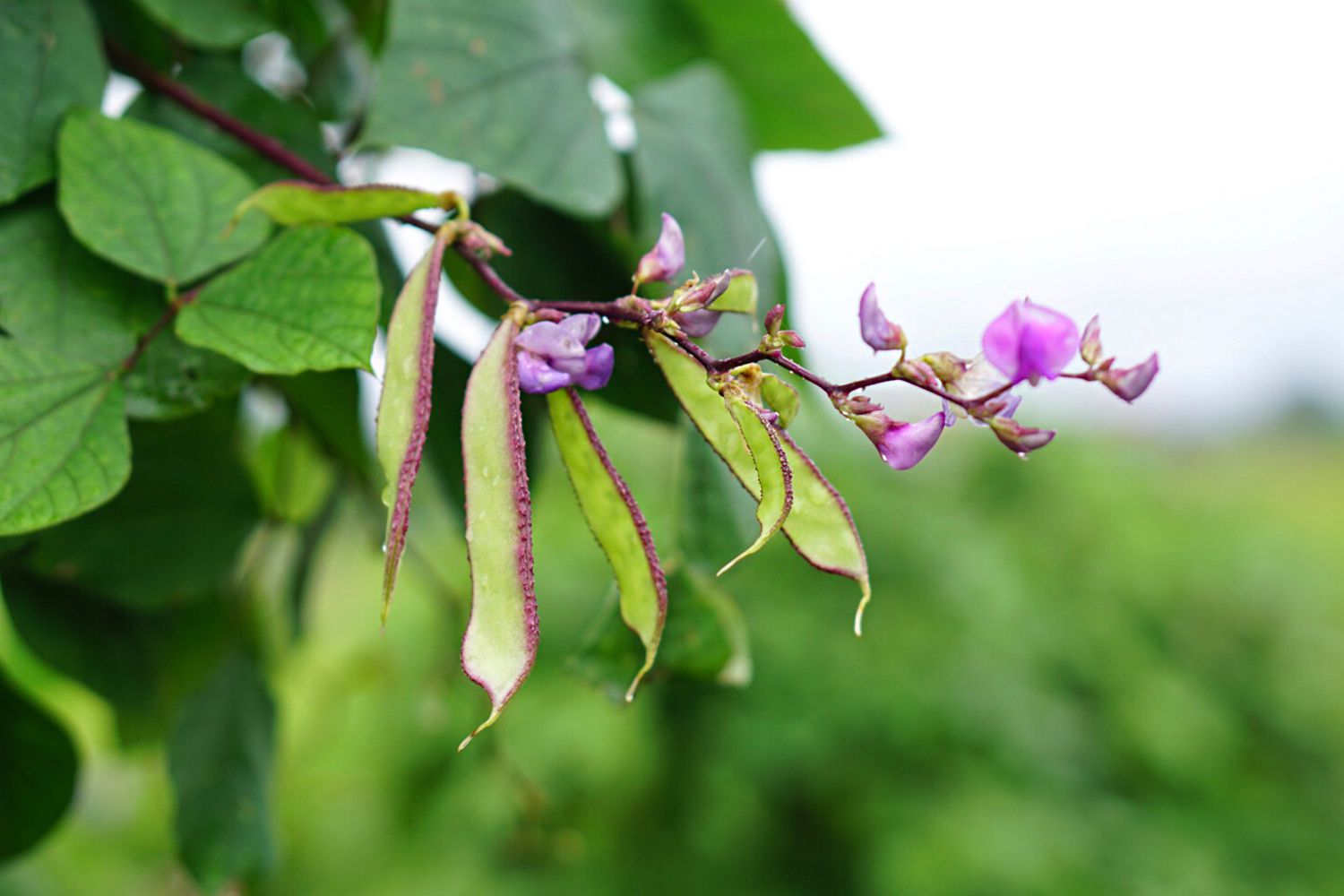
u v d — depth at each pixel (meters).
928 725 1.77
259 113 0.53
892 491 2.00
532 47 0.54
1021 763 1.79
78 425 0.46
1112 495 2.32
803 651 1.77
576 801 1.78
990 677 1.84
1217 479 3.05
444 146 0.51
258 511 0.60
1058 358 0.40
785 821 1.85
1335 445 4.66
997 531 2.17
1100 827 1.76
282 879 1.90
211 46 0.52
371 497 0.64
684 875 1.80
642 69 0.65
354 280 0.46
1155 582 2.22
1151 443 2.97
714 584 0.53
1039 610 2.02
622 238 0.56
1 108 0.48
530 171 0.52
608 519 0.43
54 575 0.55
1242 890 1.74
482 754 0.80
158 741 0.66
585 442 0.43
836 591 1.85
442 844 1.80
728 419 0.43
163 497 0.57
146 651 0.62
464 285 0.54
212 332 0.46
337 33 0.66
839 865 1.81
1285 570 2.31
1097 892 1.60
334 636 1.77
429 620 1.84
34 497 0.44
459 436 0.54
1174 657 2.16
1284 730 2.10
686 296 0.43
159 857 1.83
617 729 1.73
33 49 0.48
